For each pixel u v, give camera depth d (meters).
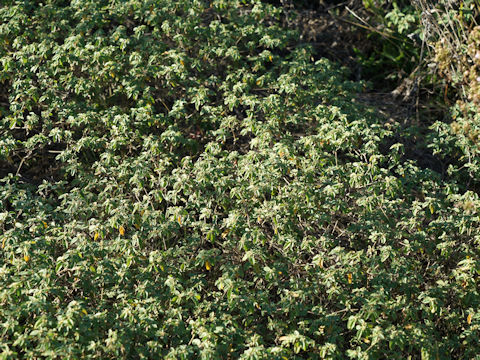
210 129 5.03
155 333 3.34
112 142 4.39
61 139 4.81
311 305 3.65
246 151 4.93
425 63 6.05
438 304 3.48
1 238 3.66
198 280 3.65
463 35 4.95
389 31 6.59
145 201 4.10
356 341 3.58
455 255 3.97
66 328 3.22
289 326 3.60
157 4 5.35
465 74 4.36
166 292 3.61
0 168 4.92
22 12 5.27
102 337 3.40
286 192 3.99
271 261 3.92
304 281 3.74
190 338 3.46
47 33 5.37
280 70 5.52
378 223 3.92
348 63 6.84
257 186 3.92
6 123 4.91
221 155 4.54
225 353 3.30
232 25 5.61
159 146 4.42
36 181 4.89
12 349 3.27
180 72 4.85
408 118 6.00
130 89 4.72
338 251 3.69
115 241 3.69
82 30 5.13
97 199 4.28
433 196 4.42
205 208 3.91
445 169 5.32
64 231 3.84
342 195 4.14
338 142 4.34
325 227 4.27
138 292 3.54
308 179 4.07
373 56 6.89
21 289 3.45
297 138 5.07
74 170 4.37
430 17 5.08
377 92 6.59
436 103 6.12
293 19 6.34
